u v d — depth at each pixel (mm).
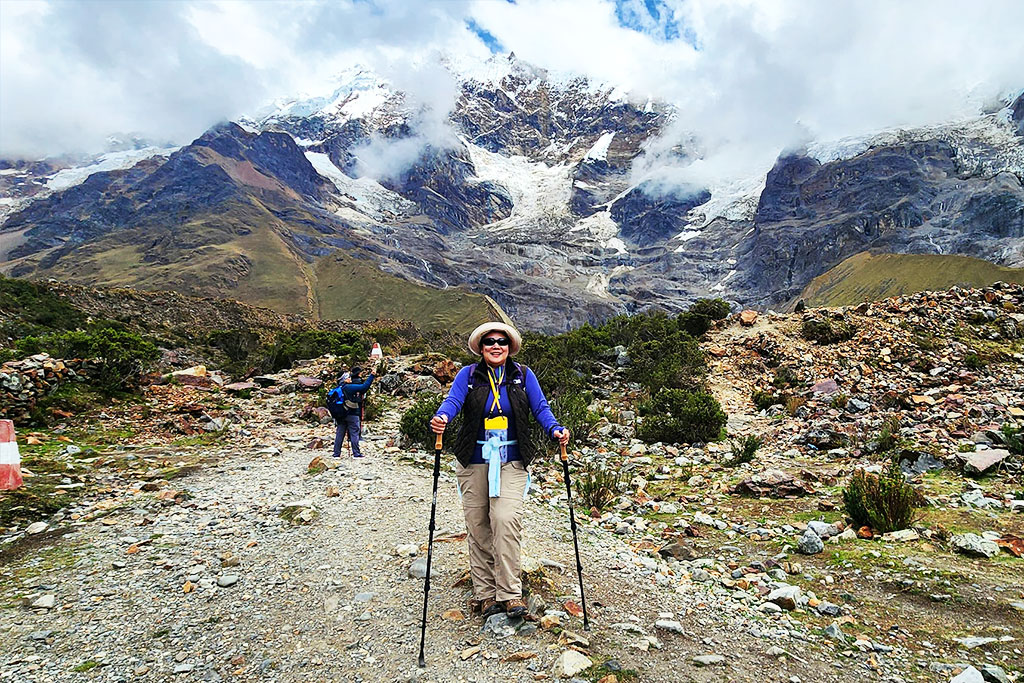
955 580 6047
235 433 14523
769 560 6953
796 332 28438
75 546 7066
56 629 5148
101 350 17531
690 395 15828
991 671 4293
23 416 13258
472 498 5094
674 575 6621
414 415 13539
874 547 7195
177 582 6082
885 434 12789
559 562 6594
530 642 4676
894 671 4512
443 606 5371
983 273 184000
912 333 26281
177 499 8883
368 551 6793
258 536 7414
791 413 18391
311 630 5066
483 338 5121
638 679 4207
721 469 12109
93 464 10797
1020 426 12070
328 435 14766
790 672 4457
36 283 70750
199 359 35812
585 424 15133
